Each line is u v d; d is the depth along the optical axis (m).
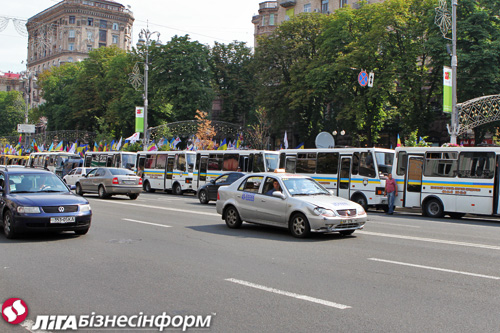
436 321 5.38
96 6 101.00
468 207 19.03
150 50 54.00
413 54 35.94
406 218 18.88
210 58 60.50
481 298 6.34
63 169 44.28
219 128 49.03
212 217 16.30
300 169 24.94
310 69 42.50
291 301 6.13
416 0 36.84
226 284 7.00
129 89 53.53
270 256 9.21
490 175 18.56
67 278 7.38
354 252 9.70
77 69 74.81
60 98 72.44
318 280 7.26
